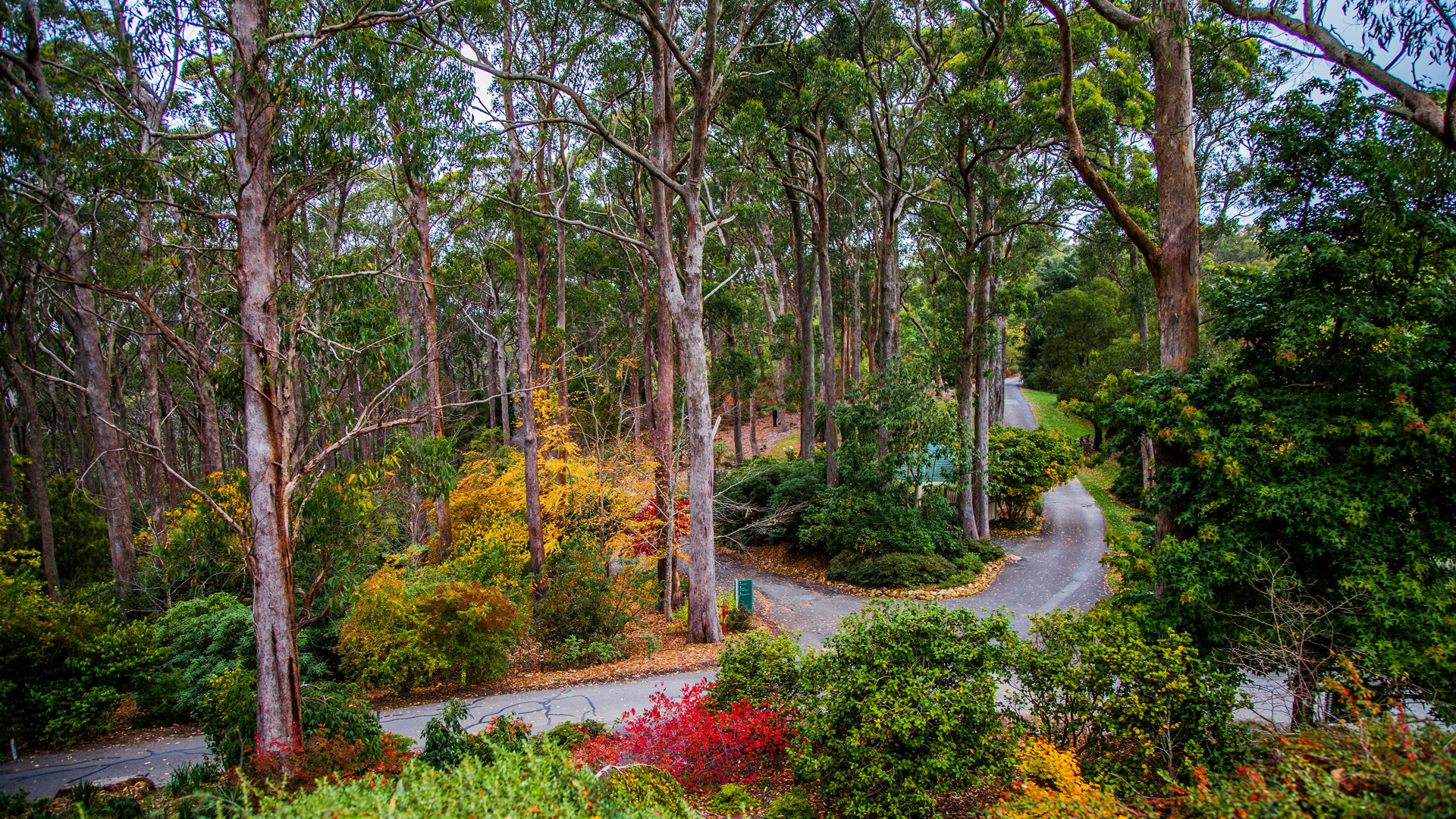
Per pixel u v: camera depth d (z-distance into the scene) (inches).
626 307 1099.9
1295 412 267.0
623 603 516.1
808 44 671.8
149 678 398.0
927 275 1139.9
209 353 614.9
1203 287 354.0
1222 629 269.9
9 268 352.5
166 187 310.2
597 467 631.8
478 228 707.4
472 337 1472.7
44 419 1007.6
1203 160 693.3
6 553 514.3
